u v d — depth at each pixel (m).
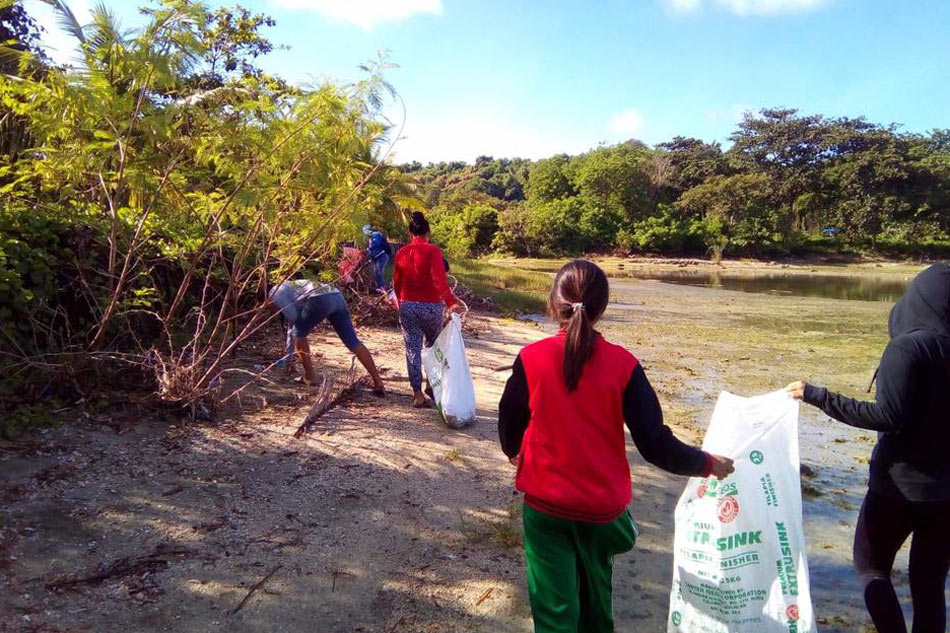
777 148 64.31
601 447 2.39
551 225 54.31
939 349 2.61
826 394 2.76
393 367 7.90
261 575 3.44
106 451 4.58
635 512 4.69
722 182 58.22
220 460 4.71
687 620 2.77
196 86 5.80
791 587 2.63
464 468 5.06
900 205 59.03
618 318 16.14
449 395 5.84
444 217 55.97
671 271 43.91
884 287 31.95
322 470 4.75
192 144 5.27
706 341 12.81
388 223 12.19
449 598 3.42
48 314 5.57
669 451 2.37
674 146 78.44
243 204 5.29
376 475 4.77
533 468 2.44
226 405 5.78
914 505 2.71
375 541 3.89
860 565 3.03
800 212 65.50
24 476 4.09
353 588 3.42
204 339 6.82
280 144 5.37
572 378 2.36
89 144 4.85
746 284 32.47
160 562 3.45
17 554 3.34
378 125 5.78
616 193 58.84
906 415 2.60
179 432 5.08
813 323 16.19
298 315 6.37
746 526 2.69
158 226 5.96
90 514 3.80
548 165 65.06
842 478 5.65
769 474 2.71
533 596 2.43
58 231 5.65
